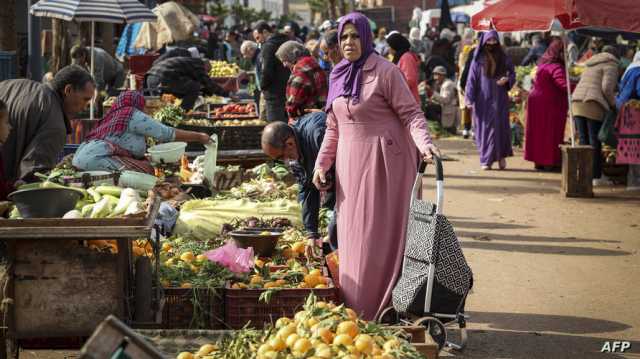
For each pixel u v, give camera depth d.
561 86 15.52
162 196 9.16
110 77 18.02
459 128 23.83
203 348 4.79
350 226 6.43
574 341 6.72
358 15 6.36
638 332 6.93
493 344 6.65
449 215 11.88
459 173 15.73
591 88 13.76
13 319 5.47
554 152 15.83
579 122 14.16
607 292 8.06
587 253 9.60
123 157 8.48
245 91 19.55
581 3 12.20
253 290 6.14
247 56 18.00
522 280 8.49
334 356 4.34
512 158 17.95
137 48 23.70
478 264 9.14
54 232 5.27
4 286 5.47
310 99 10.97
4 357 5.61
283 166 11.36
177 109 12.40
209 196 9.91
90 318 5.50
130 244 5.88
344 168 6.46
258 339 4.69
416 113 6.30
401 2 69.25
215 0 60.94
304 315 4.77
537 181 14.79
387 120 6.39
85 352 3.43
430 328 6.03
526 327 7.07
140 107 8.77
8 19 19.75
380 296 6.45
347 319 4.75
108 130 8.54
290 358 4.32
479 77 15.95
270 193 9.75
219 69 22.08
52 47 19.06
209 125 12.79
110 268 5.48
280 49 11.45
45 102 7.59
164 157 10.48
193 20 23.91
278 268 6.84
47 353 6.39
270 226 7.96
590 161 13.12
